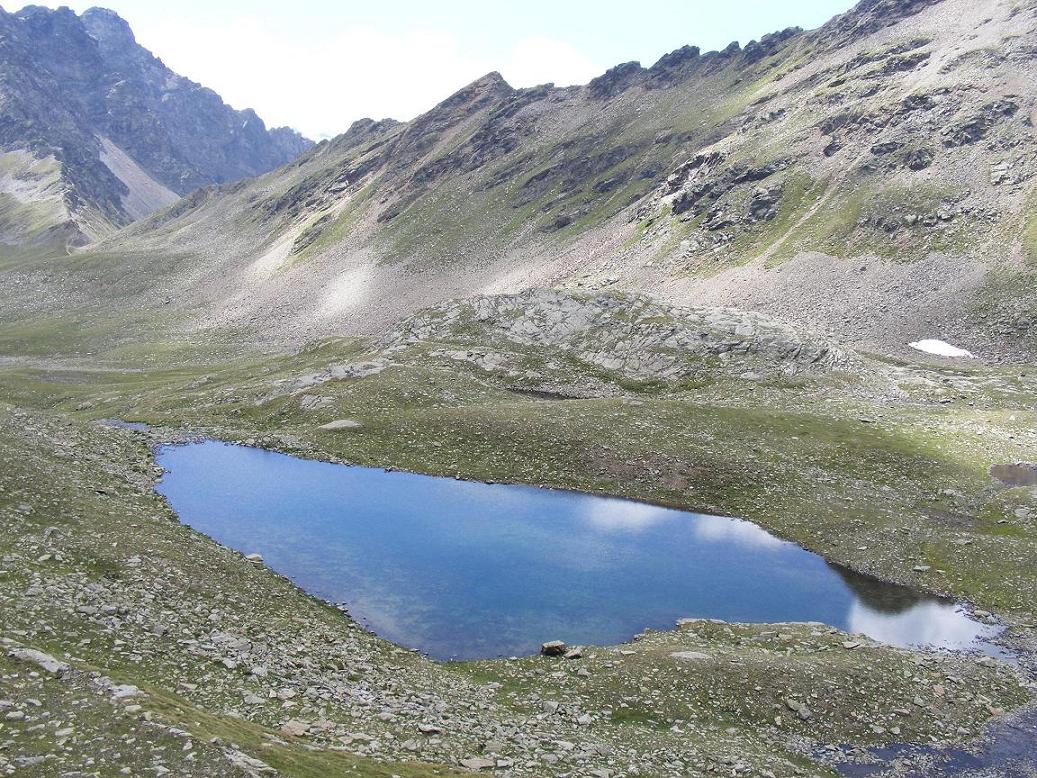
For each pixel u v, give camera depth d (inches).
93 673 794.2
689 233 7549.2
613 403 3100.4
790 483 2407.7
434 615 1528.1
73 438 2429.9
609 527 2133.4
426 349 4097.0
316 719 885.8
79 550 1302.9
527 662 1333.7
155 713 714.2
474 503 2295.8
